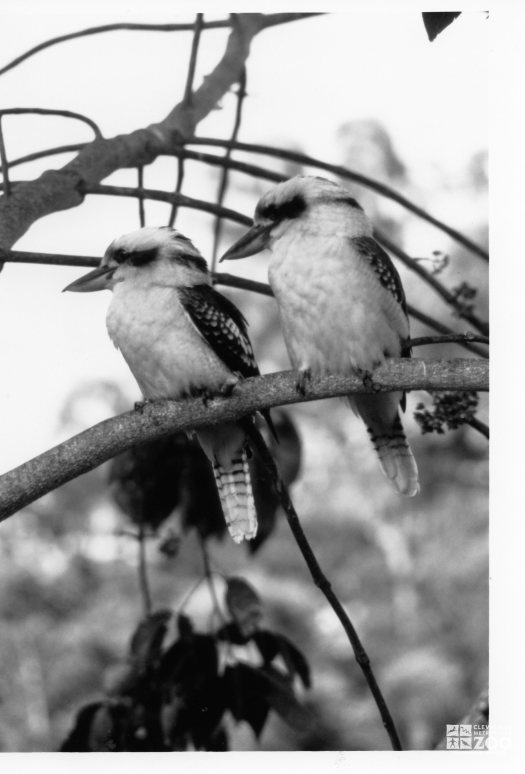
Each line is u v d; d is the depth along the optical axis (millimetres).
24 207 5469
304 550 5148
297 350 5199
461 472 11133
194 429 5645
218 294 5664
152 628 5906
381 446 5789
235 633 5855
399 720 10094
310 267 5125
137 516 6305
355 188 10281
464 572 11070
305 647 10992
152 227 5734
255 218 5500
